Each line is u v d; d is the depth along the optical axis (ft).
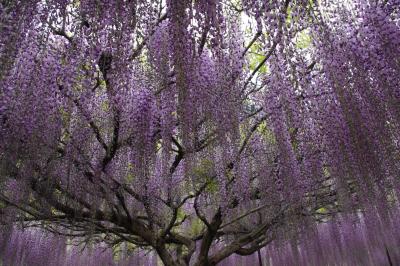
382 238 29.35
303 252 31.04
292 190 16.94
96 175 14.92
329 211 25.26
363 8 14.48
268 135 19.26
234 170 19.01
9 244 24.59
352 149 15.10
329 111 15.56
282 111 15.93
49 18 11.23
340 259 31.17
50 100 11.95
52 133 12.34
